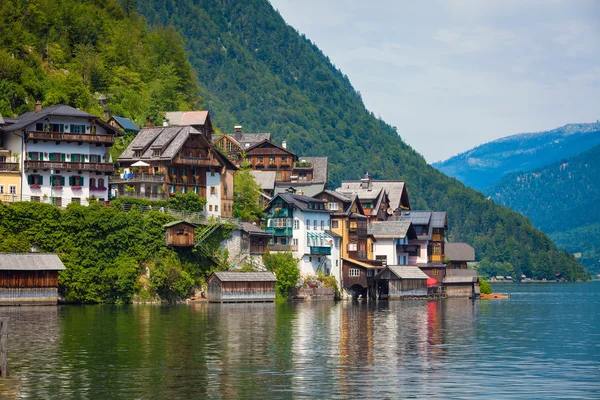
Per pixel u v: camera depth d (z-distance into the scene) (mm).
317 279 162750
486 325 114000
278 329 102500
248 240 153000
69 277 128250
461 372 74938
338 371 74625
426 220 190875
